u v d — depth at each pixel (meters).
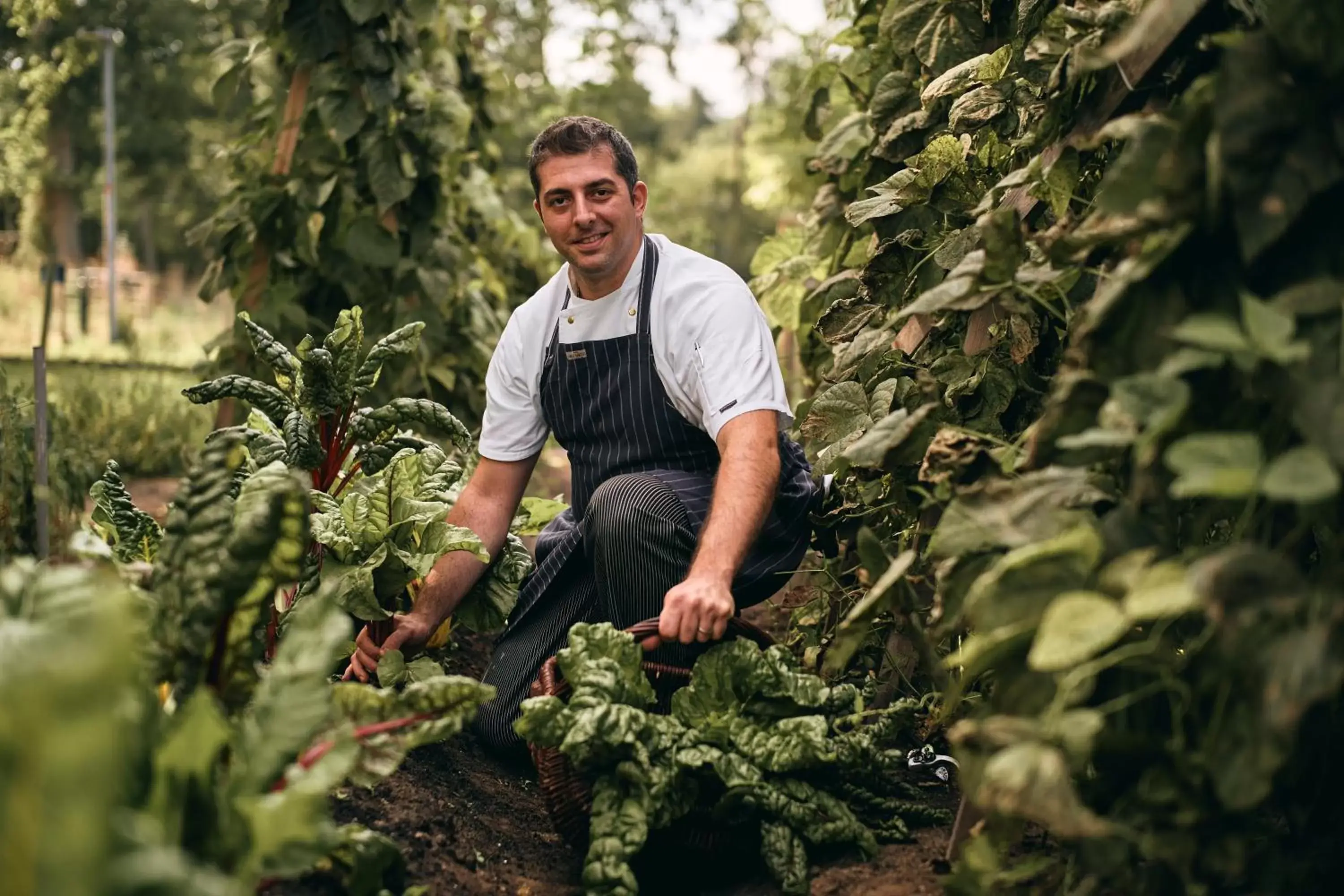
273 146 4.63
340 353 2.68
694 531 2.60
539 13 10.97
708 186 23.08
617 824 1.98
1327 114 1.43
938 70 3.01
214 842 1.42
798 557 2.83
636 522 2.54
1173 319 1.54
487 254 5.88
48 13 5.81
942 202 2.76
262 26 4.55
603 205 2.64
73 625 1.29
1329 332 1.42
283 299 4.40
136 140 28.59
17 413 3.33
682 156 27.97
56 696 0.98
